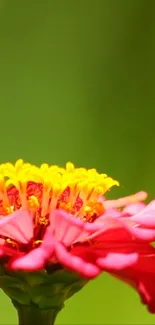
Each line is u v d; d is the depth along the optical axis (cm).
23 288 26
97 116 49
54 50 49
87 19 48
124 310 47
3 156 49
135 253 25
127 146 49
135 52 48
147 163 49
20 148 49
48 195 26
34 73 49
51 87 49
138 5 48
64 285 26
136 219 25
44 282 25
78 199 27
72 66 49
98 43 48
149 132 49
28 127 49
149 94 48
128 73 48
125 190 49
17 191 27
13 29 49
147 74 48
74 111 49
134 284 26
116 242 26
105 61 49
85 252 25
